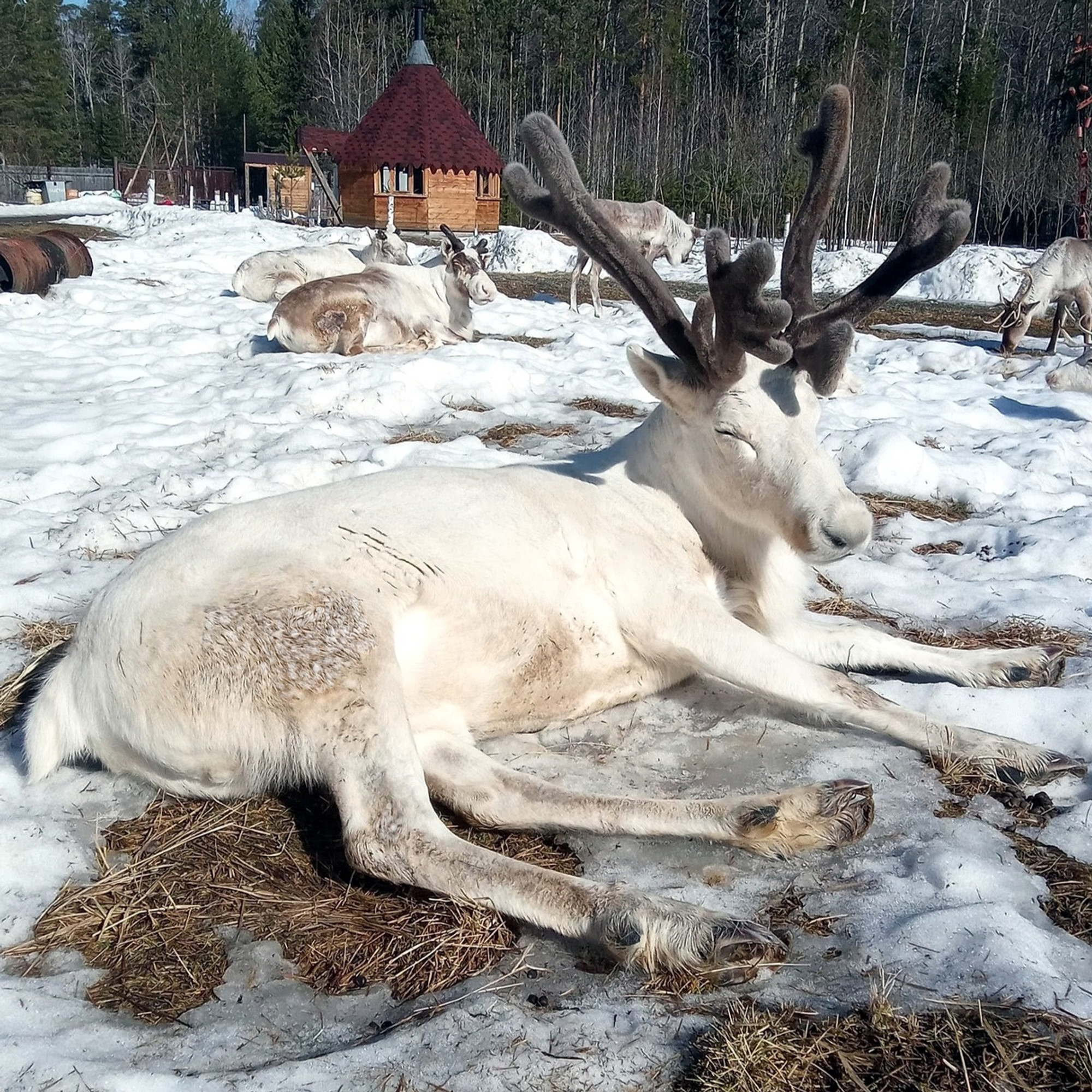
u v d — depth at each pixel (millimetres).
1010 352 13477
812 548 3539
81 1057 2244
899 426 8273
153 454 7219
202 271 18797
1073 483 7047
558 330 13641
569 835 3078
